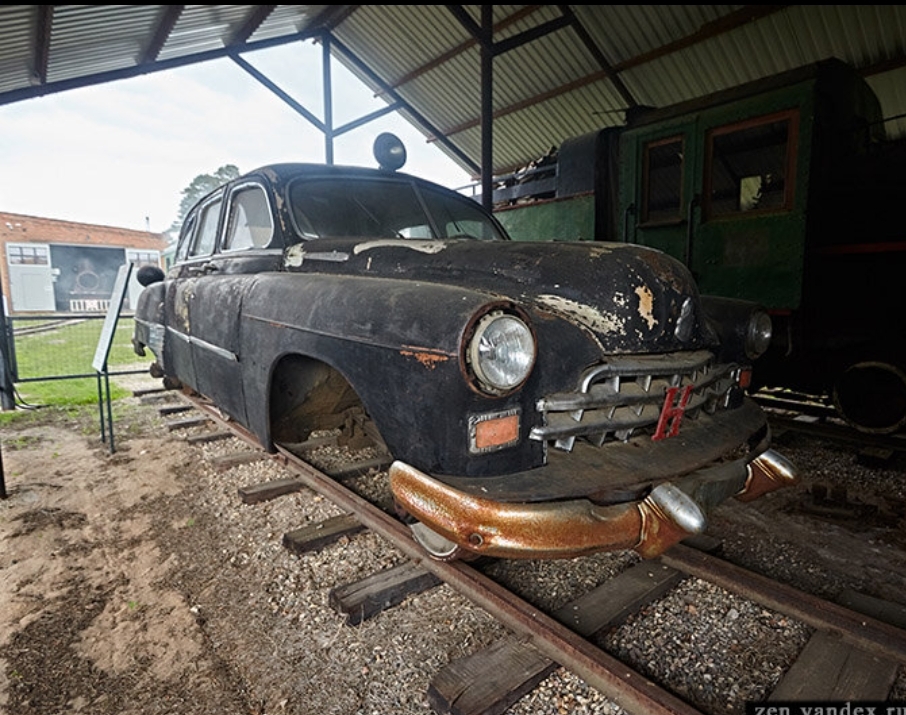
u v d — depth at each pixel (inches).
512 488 58.1
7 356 211.2
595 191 217.9
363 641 72.6
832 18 261.4
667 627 75.2
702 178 184.7
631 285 75.1
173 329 147.6
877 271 153.0
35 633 75.5
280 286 91.8
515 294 78.1
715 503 69.3
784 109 163.2
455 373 57.4
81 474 137.9
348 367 70.8
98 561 95.0
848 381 157.6
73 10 169.0
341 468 131.0
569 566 90.4
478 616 76.9
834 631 70.9
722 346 89.4
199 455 149.6
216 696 64.0
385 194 124.6
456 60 398.0
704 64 313.3
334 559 92.1
